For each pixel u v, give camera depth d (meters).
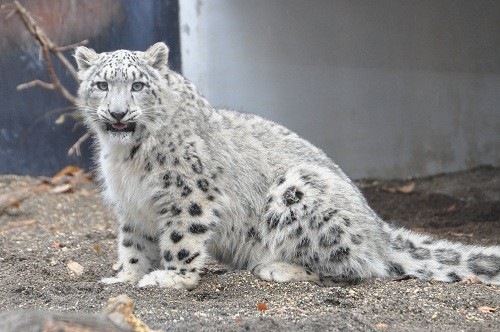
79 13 18.64
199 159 10.52
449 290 10.06
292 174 10.97
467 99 19.83
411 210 16.70
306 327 7.90
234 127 11.24
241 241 11.12
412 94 19.70
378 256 11.02
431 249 11.41
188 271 10.51
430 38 19.66
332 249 10.70
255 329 7.77
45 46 16.62
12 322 6.20
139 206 10.69
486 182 18.80
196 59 18.47
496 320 8.64
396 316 8.74
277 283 10.55
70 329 6.09
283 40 18.94
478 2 19.67
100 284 10.44
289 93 19.12
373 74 19.55
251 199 11.02
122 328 6.38
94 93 10.41
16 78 18.73
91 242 13.18
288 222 10.81
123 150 10.48
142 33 18.55
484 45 19.72
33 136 18.86
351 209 10.87
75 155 18.78
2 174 18.91
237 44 18.61
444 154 19.88
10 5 17.42
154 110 10.30
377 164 19.73
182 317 8.48
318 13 19.14
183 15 18.42
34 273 11.18
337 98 19.45
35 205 15.79
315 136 19.42
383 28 19.47
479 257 11.25
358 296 9.73
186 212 10.52
